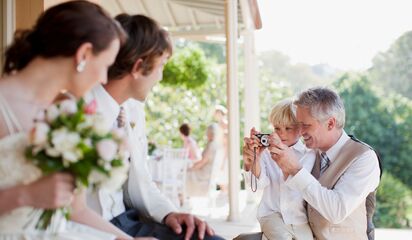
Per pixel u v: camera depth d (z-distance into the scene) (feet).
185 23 24.06
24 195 3.76
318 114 6.75
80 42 4.28
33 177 4.02
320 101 6.80
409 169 28.40
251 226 16.44
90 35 4.31
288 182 6.55
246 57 21.95
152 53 5.48
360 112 30.22
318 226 6.88
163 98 33.45
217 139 20.68
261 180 7.55
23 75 4.37
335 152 6.92
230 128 16.99
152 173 19.90
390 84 41.91
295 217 7.25
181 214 5.71
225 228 16.11
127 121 5.86
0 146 3.98
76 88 4.50
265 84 36.35
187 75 30.14
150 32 5.44
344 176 6.58
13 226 4.11
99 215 5.12
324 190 6.38
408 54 42.68
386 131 29.40
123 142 4.02
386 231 17.30
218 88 33.83
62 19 4.28
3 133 4.18
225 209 20.89
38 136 3.67
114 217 5.68
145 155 6.27
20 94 4.31
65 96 4.88
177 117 33.22
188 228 5.46
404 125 29.14
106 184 3.86
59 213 4.37
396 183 27.81
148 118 33.19
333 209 6.33
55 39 4.26
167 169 19.92
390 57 42.91
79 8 4.39
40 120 3.88
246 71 21.95
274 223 7.29
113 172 3.85
